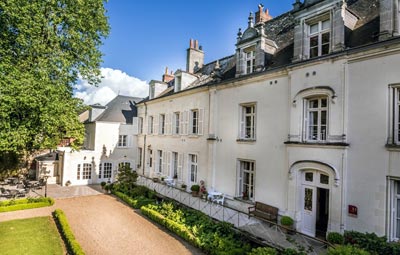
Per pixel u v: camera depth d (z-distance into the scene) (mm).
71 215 13844
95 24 17000
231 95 14008
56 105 14117
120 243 10141
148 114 23719
